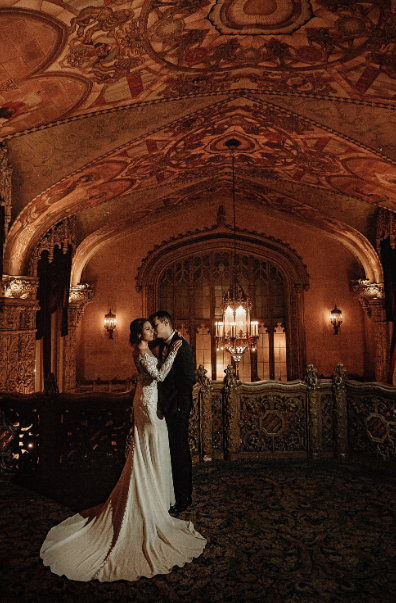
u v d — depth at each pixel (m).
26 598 3.03
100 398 5.24
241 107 7.33
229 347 9.70
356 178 9.11
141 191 10.98
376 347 12.52
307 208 12.36
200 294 14.61
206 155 9.50
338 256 13.96
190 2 4.34
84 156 7.46
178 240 14.07
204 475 5.48
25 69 4.84
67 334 11.55
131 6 4.26
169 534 3.65
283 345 14.38
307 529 4.02
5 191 7.26
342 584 3.18
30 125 6.20
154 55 5.28
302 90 6.53
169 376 4.12
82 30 4.45
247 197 13.21
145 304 13.99
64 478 5.23
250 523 4.15
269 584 3.18
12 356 8.36
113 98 6.15
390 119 6.76
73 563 3.38
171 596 3.04
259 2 4.41
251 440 6.11
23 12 4.00
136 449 3.74
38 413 5.33
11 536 3.93
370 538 3.85
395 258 11.24
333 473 5.50
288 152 8.95
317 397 6.07
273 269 14.51
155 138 7.72
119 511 3.63
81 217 11.92
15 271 8.56
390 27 4.76
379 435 5.74
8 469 5.38
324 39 5.16
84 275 13.95
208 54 5.51
